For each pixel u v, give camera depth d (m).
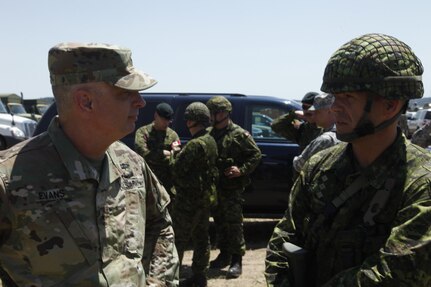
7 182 1.53
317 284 1.56
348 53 1.48
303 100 5.15
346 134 1.50
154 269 1.93
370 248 1.45
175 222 4.46
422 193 1.38
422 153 1.47
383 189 1.46
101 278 1.60
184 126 6.21
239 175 4.88
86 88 1.62
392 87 1.43
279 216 6.31
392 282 1.33
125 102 1.68
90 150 1.69
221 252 5.24
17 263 1.57
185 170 4.36
